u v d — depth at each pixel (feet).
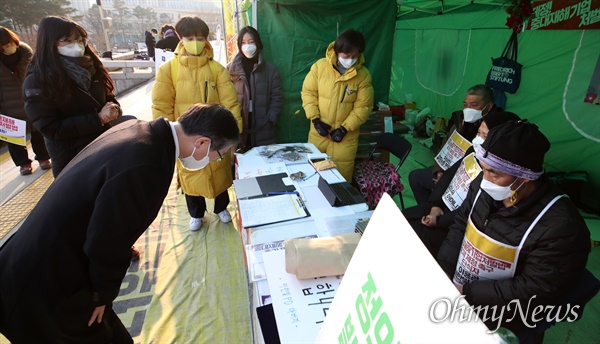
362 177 8.69
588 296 3.55
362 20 11.39
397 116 18.51
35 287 3.37
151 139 3.51
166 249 8.21
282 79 11.19
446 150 8.28
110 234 3.29
